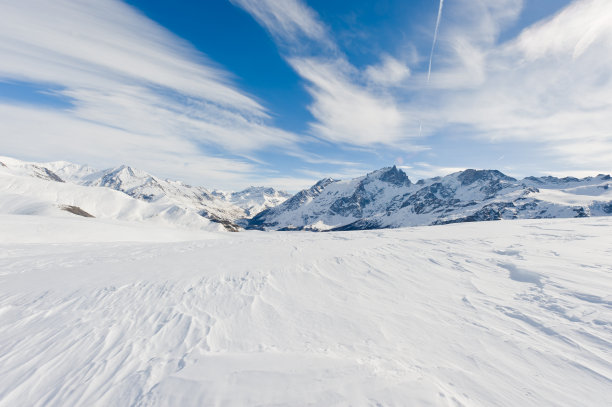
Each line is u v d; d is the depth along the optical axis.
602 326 5.77
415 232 22.98
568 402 4.04
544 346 5.44
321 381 4.39
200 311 7.80
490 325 6.51
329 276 10.87
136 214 137.50
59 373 5.23
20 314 7.75
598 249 11.56
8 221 31.72
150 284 9.90
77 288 9.58
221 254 15.28
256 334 6.52
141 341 6.27
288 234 31.52
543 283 8.48
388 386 4.18
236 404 4.02
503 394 4.23
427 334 6.32
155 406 4.14
